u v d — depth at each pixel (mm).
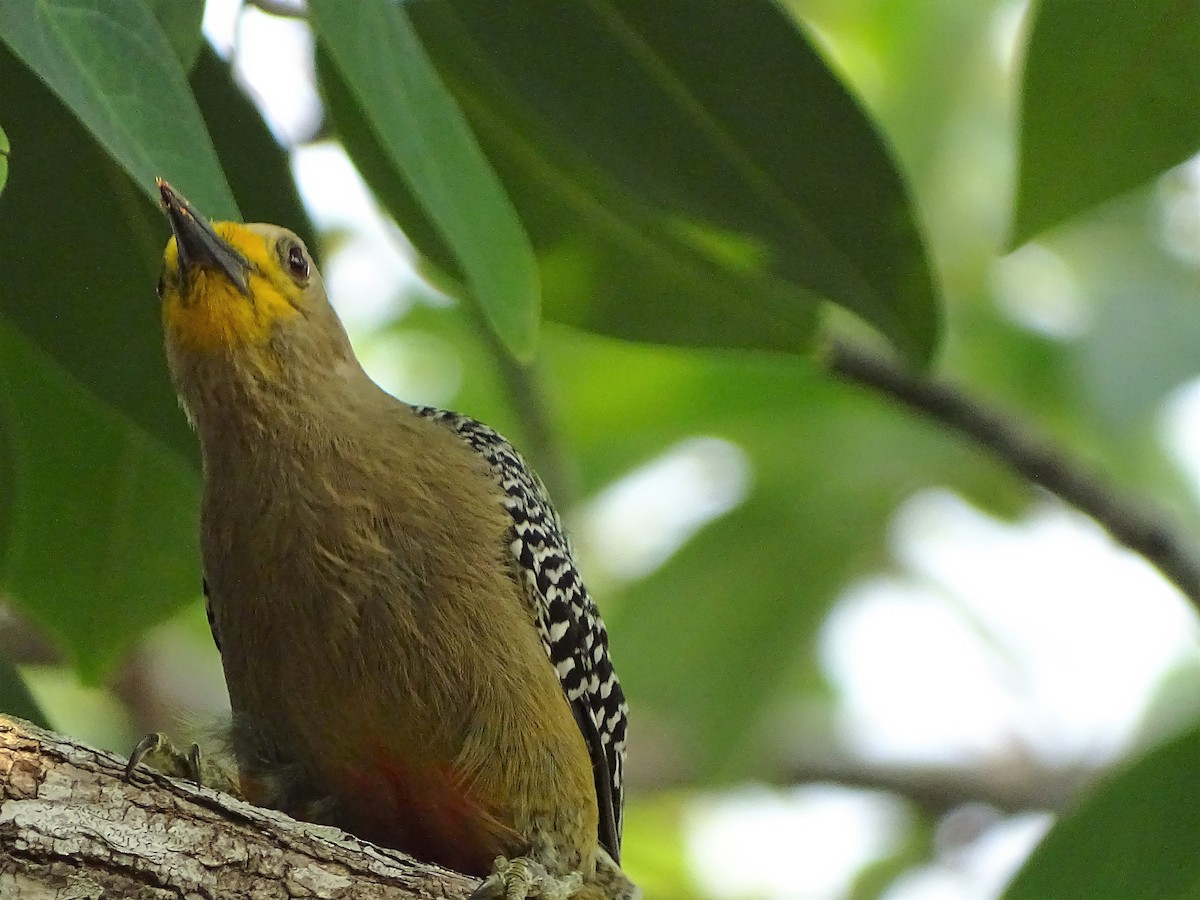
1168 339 16438
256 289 9352
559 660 10164
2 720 7203
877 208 10578
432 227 10516
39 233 9703
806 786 19438
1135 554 14125
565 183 11211
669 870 18969
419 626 9203
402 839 9789
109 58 7121
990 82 17359
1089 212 10539
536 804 9578
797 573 17844
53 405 10852
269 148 9930
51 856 7055
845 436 17781
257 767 9641
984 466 17656
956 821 19359
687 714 17953
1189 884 10406
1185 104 10125
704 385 17359
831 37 17312
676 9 9945
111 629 11648
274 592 9211
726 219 10977
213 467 9461
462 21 10180
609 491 17625
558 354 17250
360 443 9375
